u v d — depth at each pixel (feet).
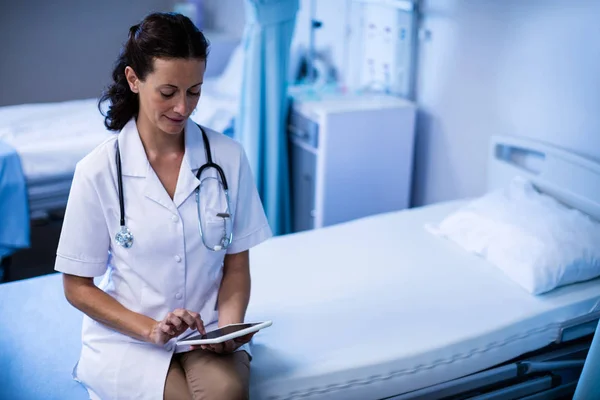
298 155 9.61
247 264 4.95
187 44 4.03
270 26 8.68
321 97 9.41
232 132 10.14
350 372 5.06
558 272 6.05
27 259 9.75
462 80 8.43
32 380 4.93
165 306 4.58
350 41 9.96
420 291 6.11
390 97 9.45
